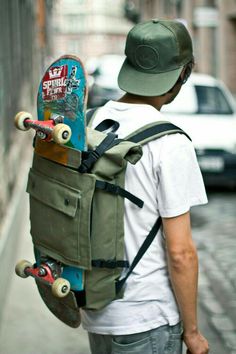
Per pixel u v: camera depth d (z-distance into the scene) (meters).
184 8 27.16
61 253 1.91
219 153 8.00
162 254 1.95
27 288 4.69
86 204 1.81
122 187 1.85
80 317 2.05
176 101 8.82
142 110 1.97
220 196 8.26
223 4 21.41
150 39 1.95
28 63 13.23
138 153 1.83
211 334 3.95
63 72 1.92
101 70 16.69
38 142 1.98
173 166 1.87
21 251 5.63
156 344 1.95
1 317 3.97
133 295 1.92
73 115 1.86
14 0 8.70
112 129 1.96
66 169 1.87
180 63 1.98
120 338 1.96
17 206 5.67
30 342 3.77
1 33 5.78
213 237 6.27
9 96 6.63
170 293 1.95
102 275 1.86
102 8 67.69
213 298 4.59
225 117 8.66
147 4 47.19
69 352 3.64
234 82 21.47
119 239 1.86
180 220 1.87
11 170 6.18
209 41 23.50
